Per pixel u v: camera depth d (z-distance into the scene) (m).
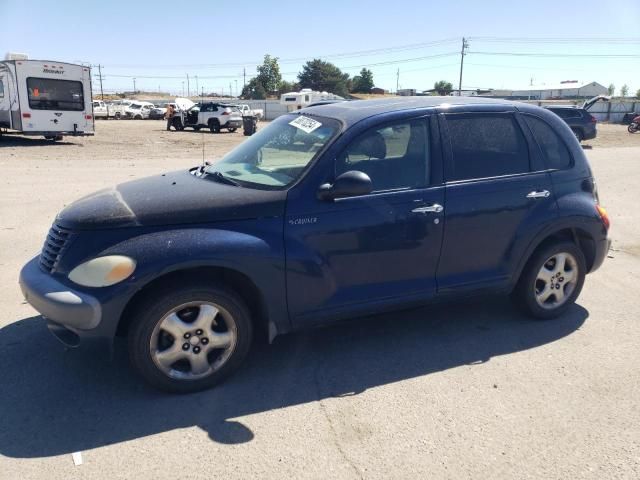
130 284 3.32
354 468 2.94
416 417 3.41
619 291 5.70
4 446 3.06
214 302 3.57
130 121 50.09
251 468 2.93
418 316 4.98
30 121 21.84
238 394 3.65
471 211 4.28
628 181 13.66
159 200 3.64
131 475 2.85
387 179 4.05
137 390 3.67
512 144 4.55
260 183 3.91
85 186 11.20
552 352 4.31
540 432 3.28
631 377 3.93
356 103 4.57
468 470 2.94
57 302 3.35
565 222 4.66
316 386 3.77
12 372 3.85
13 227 7.70
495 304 5.29
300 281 3.77
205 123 34.44
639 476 2.91
